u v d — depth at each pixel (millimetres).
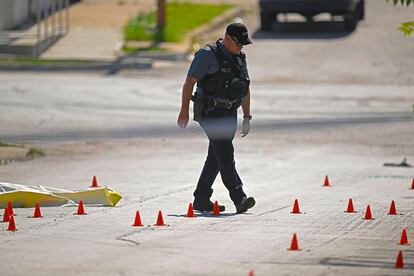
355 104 71000
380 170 44938
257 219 29719
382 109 68500
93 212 30922
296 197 35500
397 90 79500
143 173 42656
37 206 29844
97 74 87250
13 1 106125
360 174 43469
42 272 21688
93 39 103312
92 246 24844
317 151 51562
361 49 101750
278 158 48969
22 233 26797
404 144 54312
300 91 78438
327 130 59156
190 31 112562
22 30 106312
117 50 97750
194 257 23375
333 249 24828
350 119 63625
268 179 41531
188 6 127000
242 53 30516
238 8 129125
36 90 74375
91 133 56094
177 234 26703
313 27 116062
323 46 103375
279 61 95562
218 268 22141
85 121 60438
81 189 36969
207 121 30359
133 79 83875
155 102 70000
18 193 31938
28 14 114375
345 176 42719
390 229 28266
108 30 108938
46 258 23250
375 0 135375
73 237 26141
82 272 21656
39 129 56781
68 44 100438
